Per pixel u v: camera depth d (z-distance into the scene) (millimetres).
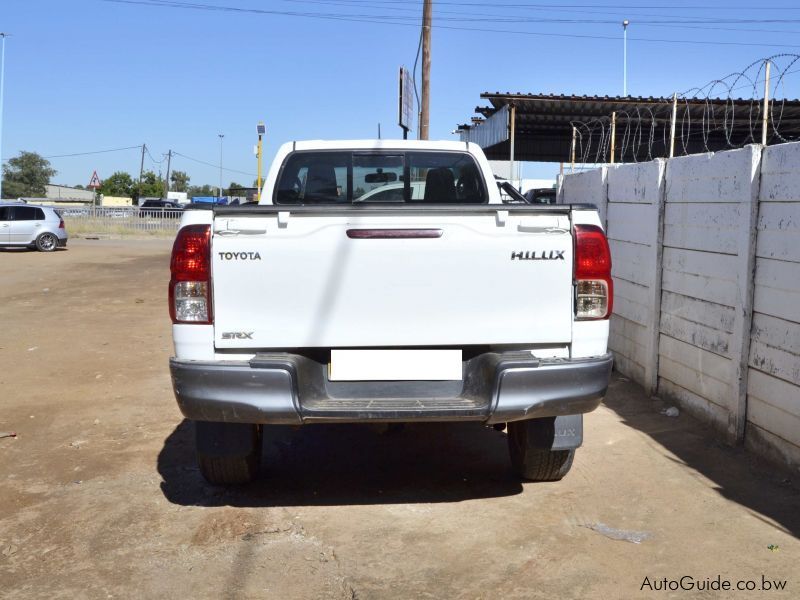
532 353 3926
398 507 4402
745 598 3346
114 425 6051
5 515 4305
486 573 3592
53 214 27484
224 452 4309
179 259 3809
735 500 4410
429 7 18562
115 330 10500
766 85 5336
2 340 9695
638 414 6176
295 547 3881
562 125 19312
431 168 5590
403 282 3838
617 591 3412
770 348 4895
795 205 4605
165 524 4172
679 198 6137
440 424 6090
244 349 3846
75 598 3393
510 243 3852
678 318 6199
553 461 4570
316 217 3805
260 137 26500
